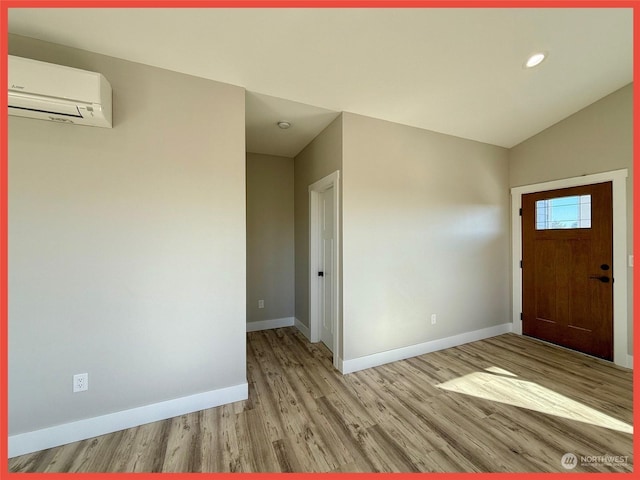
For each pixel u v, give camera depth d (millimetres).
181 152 1930
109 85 1652
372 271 2705
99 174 1719
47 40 1603
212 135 2027
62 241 1640
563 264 3139
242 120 2129
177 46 1713
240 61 1872
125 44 1672
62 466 1491
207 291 2010
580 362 2756
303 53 1838
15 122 1550
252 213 3760
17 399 1558
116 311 1764
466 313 3309
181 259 1932
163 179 1878
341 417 1908
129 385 1796
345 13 1571
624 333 2660
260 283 3816
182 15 1512
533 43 1930
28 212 1573
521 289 3562
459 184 3250
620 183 2672
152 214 1850
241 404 2064
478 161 3393
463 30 1757
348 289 2584
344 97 2350
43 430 1602
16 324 1555
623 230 2662
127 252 1787
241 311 2121
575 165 2992
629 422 1849
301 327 3730
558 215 3176
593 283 2885
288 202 3973
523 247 3531
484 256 3445
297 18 1578
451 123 2924
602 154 2787
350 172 2586
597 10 1726
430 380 2426
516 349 3104
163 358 1886
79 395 1681
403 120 2795
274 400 2119
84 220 1687
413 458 1550
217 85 2055
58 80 1455
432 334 3061
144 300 1831
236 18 1549
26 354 1574
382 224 2754
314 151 3229
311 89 2219
